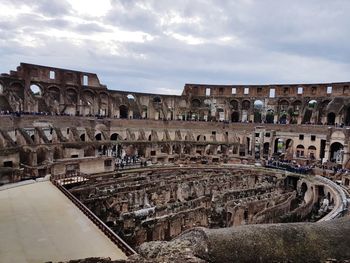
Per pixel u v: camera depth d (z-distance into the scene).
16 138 45.03
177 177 42.69
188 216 28.11
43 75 57.72
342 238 9.90
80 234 18.39
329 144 56.78
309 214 33.69
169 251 10.10
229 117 75.88
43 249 16.17
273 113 74.44
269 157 62.84
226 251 9.40
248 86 75.56
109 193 33.22
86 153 50.66
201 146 64.25
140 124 65.94
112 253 15.90
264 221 29.31
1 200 25.11
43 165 40.03
